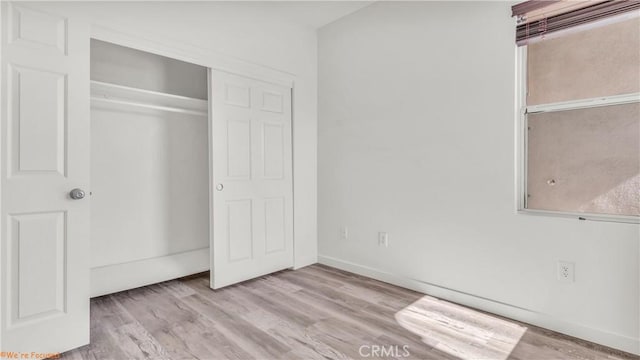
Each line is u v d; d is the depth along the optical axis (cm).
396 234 272
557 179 198
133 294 255
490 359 166
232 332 195
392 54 272
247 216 284
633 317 168
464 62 228
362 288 266
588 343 179
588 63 184
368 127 291
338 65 316
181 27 236
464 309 224
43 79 170
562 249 189
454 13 232
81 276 181
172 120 298
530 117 206
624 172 176
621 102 175
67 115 177
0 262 158
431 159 248
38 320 168
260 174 293
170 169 297
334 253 325
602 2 174
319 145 335
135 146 275
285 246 315
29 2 166
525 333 191
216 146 261
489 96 216
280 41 304
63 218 176
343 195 314
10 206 160
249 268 286
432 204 248
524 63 207
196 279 292
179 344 182
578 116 189
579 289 184
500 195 213
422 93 252
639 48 169
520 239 205
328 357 168
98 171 255
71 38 180
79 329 180
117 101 254
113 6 201
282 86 311
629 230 169
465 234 230
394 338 187
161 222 292
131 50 275
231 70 268
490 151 217
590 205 187
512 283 209
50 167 172
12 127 161
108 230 260
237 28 271
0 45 157
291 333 193
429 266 251
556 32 189
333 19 312
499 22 211
